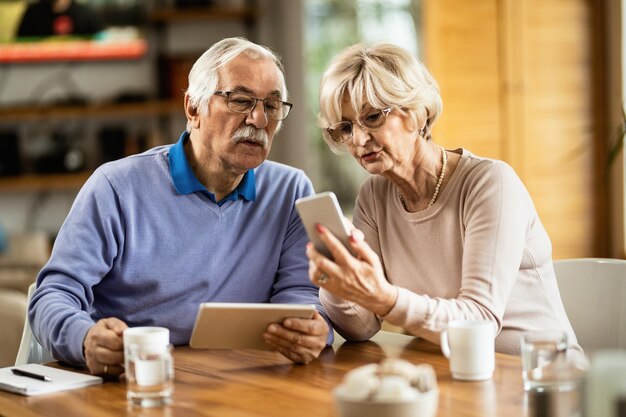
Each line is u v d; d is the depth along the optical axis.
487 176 2.16
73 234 2.24
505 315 2.18
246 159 2.27
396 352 2.05
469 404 1.59
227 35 6.74
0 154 6.43
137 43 6.61
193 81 2.31
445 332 1.84
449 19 5.84
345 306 2.13
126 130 6.54
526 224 2.15
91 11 6.58
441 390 1.69
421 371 1.47
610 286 2.38
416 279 2.26
